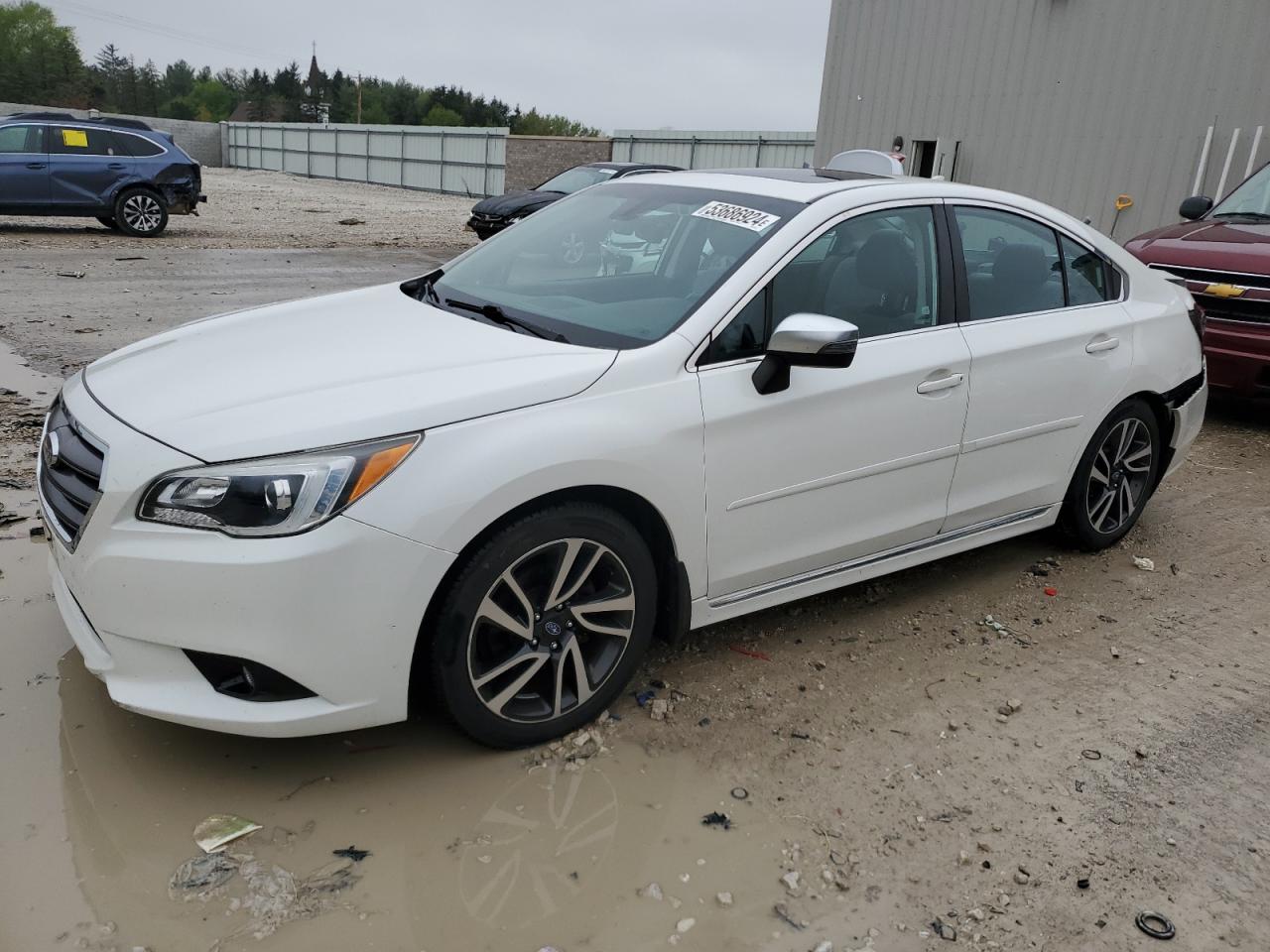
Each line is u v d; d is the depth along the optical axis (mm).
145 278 10867
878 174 4195
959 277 3668
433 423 2525
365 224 20672
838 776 2838
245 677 2459
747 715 3113
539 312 3281
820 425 3189
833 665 3457
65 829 2432
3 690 2980
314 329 3217
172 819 2496
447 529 2471
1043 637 3760
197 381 2779
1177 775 2930
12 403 5809
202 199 15766
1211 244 6805
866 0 14828
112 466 2443
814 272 3268
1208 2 11156
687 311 3055
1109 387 4121
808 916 2316
